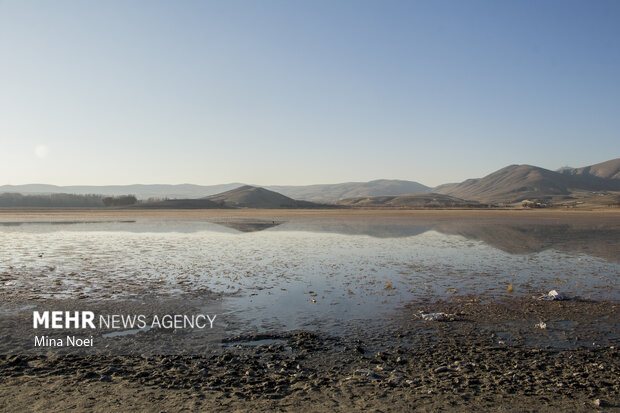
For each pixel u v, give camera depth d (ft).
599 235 135.13
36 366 30.60
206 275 66.39
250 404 24.84
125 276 65.31
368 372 29.78
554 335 38.27
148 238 127.75
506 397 26.05
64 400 25.04
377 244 111.24
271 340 36.83
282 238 128.47
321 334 38.32
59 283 59.62
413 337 37.68
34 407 24.08
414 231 156.35
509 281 62.28
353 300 50.78
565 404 25.16
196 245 108.58
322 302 49.73
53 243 112.57
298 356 32.96
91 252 93.50
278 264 77.46
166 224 202.39
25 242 115.03
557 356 33.17
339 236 135.44
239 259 83.46
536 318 43.57
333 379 28.78
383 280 62.95
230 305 48.21
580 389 27.25
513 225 188.14
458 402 25.30
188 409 24.09
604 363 31.71
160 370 30.09
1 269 71.15
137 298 51.21
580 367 30.96
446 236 134.82
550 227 173.27
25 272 68.28
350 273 68.49
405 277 65.31
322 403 25.07
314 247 104.47
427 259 83.76
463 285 59.57
